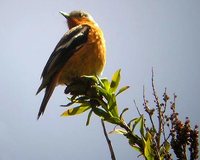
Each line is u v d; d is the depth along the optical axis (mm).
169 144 6758
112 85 8070
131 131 7234
